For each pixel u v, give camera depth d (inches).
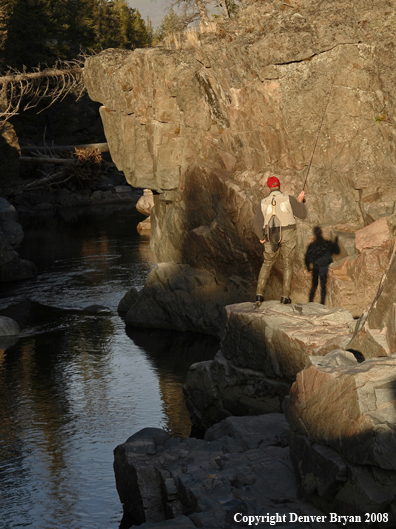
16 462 308.2
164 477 216.8
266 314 313.1
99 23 3395.7
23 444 331.3
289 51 458.9
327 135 468.4
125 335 558.6
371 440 154.8
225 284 550.3
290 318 306.2
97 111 2212.1
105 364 474.6
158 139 589.6
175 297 571.8
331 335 277.9
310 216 459.2
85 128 2187.5
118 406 386.6
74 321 609.6
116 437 337.7
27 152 1862.7
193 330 564.4
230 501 184.7
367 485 155.6
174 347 516.4
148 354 497.7
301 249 446.3
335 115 461.1
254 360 319.3
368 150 454.6
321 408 179.9
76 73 1446.9
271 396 308.5
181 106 569.6
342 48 449.1
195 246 573.6
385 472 153.9
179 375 443.5
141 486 224.4
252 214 489.4
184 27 930.7
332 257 438.0
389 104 444.8
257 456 215.5
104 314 634.8
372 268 393.1
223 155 545.3
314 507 177.5
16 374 456.8
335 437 169.8
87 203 1932.8
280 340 294.7
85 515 250.2
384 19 440.1
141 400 396.2
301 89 463.8
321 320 300.5
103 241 1137.4
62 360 487.8
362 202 438.3
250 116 508.7
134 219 1485.0
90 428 351.9
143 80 589.0
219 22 567.8
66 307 666.2
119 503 259.8
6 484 283.9
